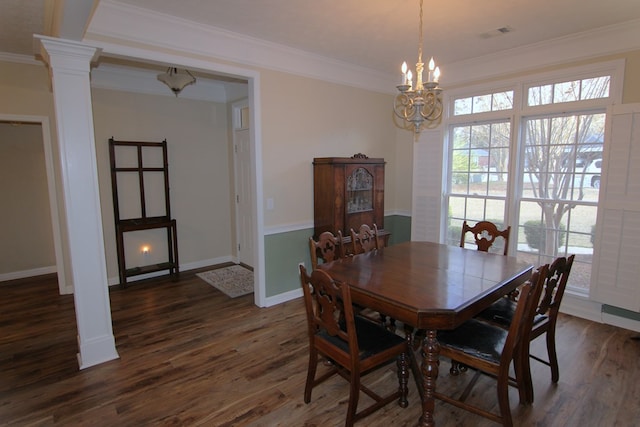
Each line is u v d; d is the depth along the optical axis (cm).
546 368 265
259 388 246
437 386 248
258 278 381
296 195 398
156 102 470
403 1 257
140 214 470
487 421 214
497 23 299
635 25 299
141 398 234
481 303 200
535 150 379
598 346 295
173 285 454
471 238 439
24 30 296
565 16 285
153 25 285
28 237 489
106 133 435
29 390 242
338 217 393
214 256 545
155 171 473
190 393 240
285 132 381
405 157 495
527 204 388
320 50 371
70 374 260
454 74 427
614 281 326
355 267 257
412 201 487
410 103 240
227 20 294
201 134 514
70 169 250
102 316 274
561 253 368
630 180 312
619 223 320
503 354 188
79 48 240
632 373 257
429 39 337
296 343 308
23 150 478
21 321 350
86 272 264
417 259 278
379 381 256
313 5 264
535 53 360
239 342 309
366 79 450
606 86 325
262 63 353
